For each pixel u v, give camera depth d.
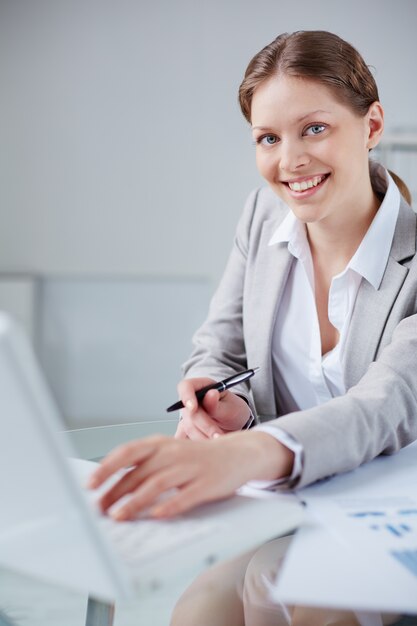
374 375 0.96
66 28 3.88
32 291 3.93
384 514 0.70
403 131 3.75
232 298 1.39
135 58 3.87
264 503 0.69
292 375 1.28
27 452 0.47
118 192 3.93
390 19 3.72
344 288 1.18
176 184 3.90
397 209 1.16
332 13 3.76
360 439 0.84
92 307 3.97
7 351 0.42
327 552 0.61
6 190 3.99
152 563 0.55
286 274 1.26
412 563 0.58
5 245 4.00
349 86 1.02
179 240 3.92
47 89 3.92
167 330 3.95
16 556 0.55
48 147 3.94
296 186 1.05
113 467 0.64
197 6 3.82
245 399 1.10
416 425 0.95
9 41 3.92
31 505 0.50
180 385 1.06
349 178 1.05
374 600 0.52
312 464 0.77
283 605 0.61
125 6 3.85
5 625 0.66
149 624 0.73
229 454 0.70
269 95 1.01
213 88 3.85
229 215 3.89
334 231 1.17
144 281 3.96
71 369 3.98
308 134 1.02
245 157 3.86
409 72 3.73
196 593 0.74
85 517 0.48
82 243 3.96
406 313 1.11
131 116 3.89
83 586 0.52
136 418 3.96
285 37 1.04
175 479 0.65
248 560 0.63
